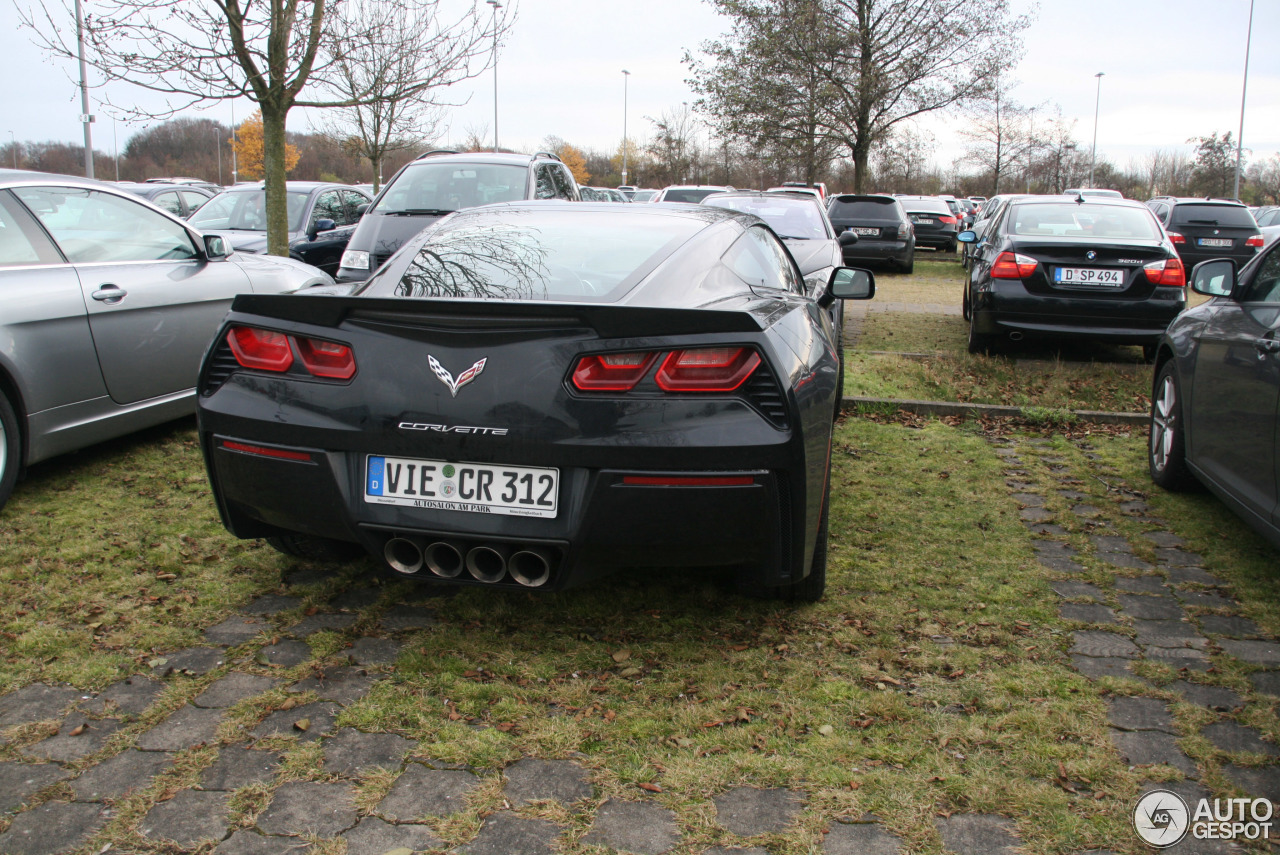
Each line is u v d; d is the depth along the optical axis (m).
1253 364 3.46
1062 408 6.13
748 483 2.43
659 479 2.41
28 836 1.91
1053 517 4.09
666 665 2.69
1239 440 3.55
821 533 2.93
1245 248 17.00
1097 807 2.07
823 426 2.78
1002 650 2.82
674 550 2.49
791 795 2.09
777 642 2.84
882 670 2.68
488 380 2.44
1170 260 7.22
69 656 2.67
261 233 10.07
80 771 2.13
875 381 6.77
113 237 4.64
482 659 2.71
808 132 24.31
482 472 2.49
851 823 2.00
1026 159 52.59
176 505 4.02
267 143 8.09
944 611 3.09
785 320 2.85
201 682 2.54
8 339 3.87
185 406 4.99
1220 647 2.87
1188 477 4.38
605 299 2.77
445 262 3.04
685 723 2.37
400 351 2.51
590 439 2.40
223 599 3.08
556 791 2.09
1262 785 2.17
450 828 1.96
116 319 4.44
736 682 2.59
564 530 2.45
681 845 1.92
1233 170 51.06
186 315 4.91
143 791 2.06
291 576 3.28
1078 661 2.76
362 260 8.06
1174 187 61.53
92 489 4.21
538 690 2.53
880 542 3.73
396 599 3.11
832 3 22.92
